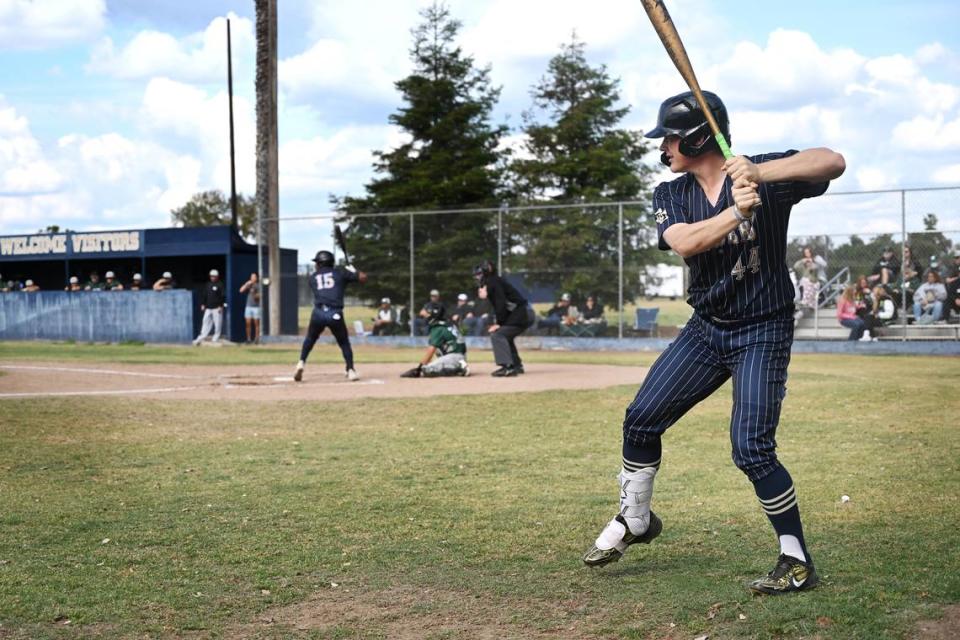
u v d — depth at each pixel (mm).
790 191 3947
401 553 4840
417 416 10180
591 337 23562
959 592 3908
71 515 5711
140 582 4379
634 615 3812
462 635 3670
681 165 4039
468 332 24531
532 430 9148
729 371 4246
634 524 4375
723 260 3996
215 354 22094
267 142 27875
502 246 24375
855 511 5504
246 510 5836
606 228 23375
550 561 4660
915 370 15102
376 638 3658
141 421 9805
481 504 5965
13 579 4410
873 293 20297
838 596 3898
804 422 9180
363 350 23719
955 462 7004
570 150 37938
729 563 4520
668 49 3875
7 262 35188
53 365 18156
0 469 7211
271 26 27734
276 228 27500
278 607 4031
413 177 37750
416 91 38031
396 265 25438
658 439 4340
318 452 7965
